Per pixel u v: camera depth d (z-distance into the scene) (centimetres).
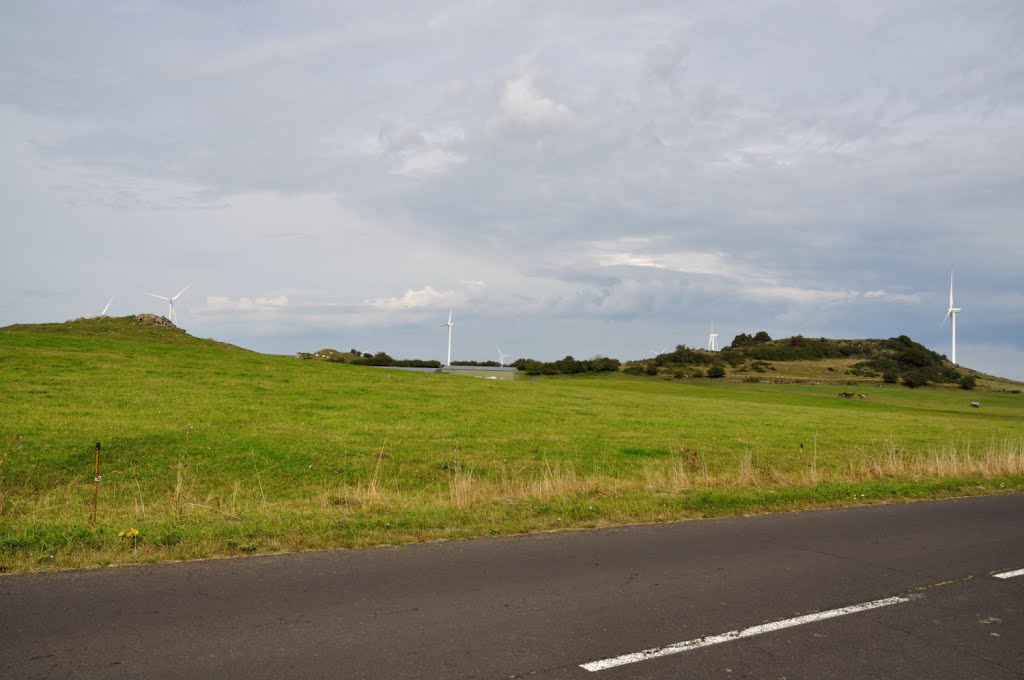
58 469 1616
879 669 566
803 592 754
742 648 598
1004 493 1547
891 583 798
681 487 1427
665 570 823
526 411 3372
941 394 9762
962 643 626
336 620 625
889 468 1792
